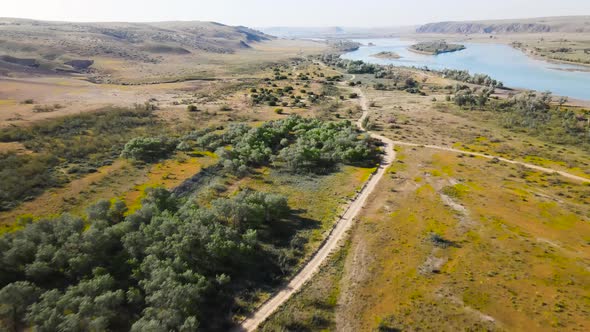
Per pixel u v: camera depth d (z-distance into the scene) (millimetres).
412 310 32344
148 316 29031
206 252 37719
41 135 72938
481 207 52281
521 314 31688
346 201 54656
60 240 35812
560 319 31000
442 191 57656
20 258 33375
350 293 34969
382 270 38250
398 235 44938
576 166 68438
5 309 28094
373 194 57094
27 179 52969
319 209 52188
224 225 45500
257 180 61281
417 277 36906
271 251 41969
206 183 59062
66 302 28750
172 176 59469
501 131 92812
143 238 37812
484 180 62125
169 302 29891
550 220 48625
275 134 81875
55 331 26594
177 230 39406
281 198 49688
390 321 31109
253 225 45875
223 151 67812
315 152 70375
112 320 29250
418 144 82875
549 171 66562
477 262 39219
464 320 31062
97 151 68062
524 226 47094
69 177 55875
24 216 43125
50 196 49656
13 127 74250
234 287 35562
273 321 31406
